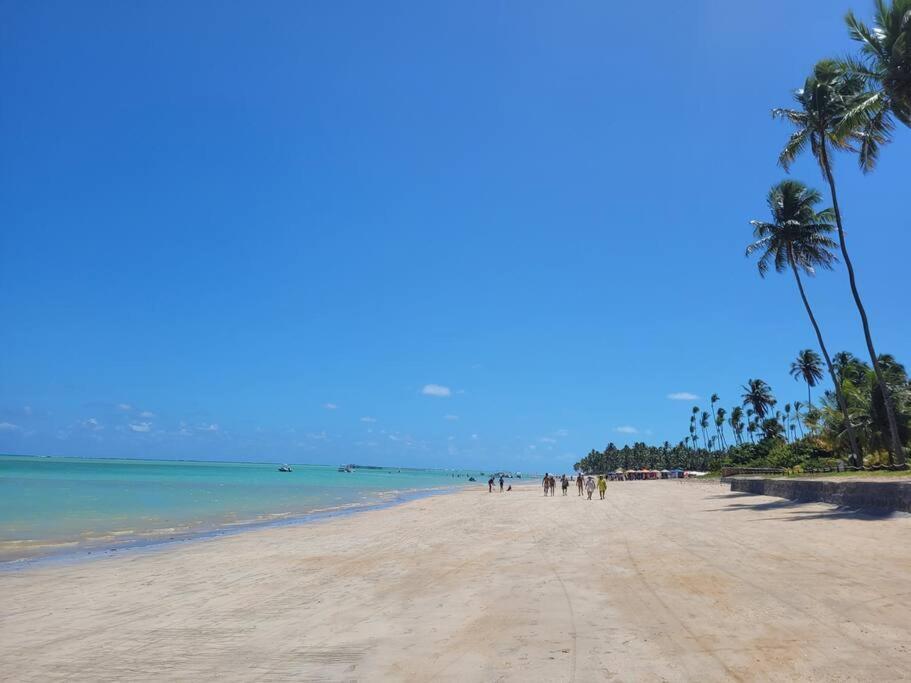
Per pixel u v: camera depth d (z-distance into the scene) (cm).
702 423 13862
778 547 1317
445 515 2831
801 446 5850
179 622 841
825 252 3688
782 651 606
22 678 610
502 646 666
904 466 2752
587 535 1753
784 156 3091
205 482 7831
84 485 6109
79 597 1045
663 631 698
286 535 2053
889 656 579
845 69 2467
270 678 589
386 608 889
